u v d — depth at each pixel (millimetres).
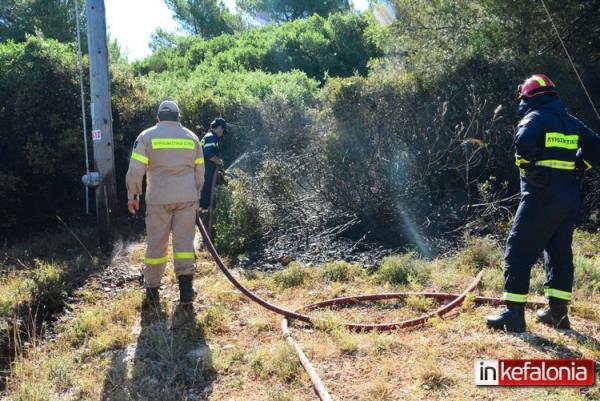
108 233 6941
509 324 4090
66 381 3734
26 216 8812
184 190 4801
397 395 3297
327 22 24219
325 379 3527
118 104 9406
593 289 4840
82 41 19844
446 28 10430
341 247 6457
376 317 4605
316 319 4383
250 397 3398
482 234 6574
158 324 4543
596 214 6969
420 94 8422
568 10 9117
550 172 3953
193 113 10648
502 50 9297
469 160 6992
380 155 7457
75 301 5254
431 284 5320
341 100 8289
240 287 4816
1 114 8547
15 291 5133
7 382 3805
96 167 6945
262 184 7465
